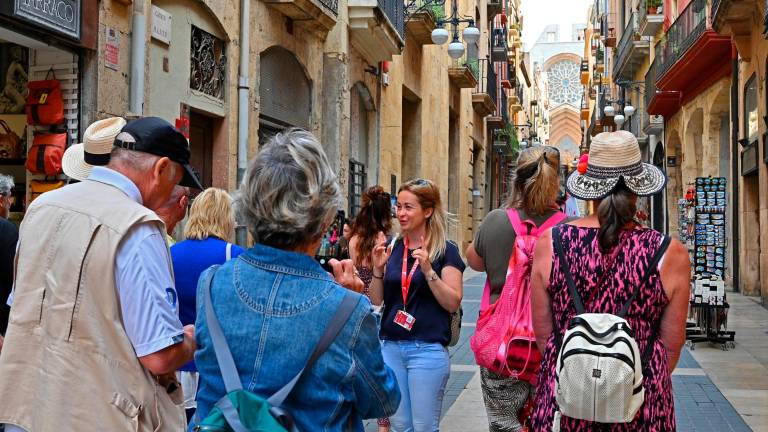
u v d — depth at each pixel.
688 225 14.57
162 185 2.67
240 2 10.66
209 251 4.01
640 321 2.74
